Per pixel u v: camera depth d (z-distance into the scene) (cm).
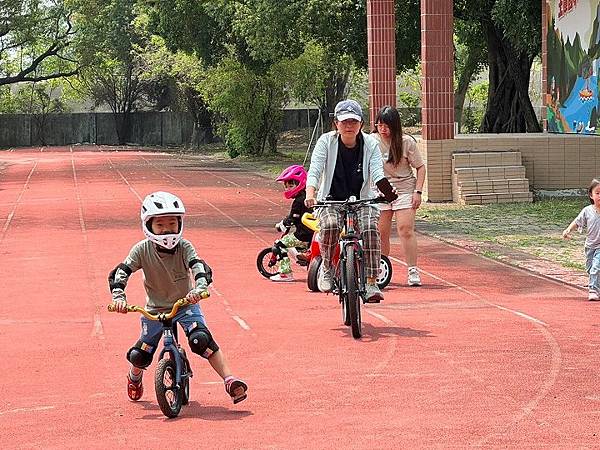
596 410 733
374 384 816
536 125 3300
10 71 7656
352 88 6025
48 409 766
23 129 7625
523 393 782
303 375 851
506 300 1215
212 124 6359
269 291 1292
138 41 6631
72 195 2953
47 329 1074
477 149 2520
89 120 7650
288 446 657
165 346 740
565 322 1066
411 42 3453
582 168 2541
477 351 931
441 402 759
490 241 1769
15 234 1972
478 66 4994
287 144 6353
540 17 2934
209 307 1184
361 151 1042
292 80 4706
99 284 1368
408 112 6328
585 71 2588
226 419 724
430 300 1217
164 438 682
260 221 2159
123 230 2011
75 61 7169
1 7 6762
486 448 646
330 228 1030
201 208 2483
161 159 5356
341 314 1125
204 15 4681
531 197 2456
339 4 3534
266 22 3669
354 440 667
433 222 2091
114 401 784
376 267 1035
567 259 1548
